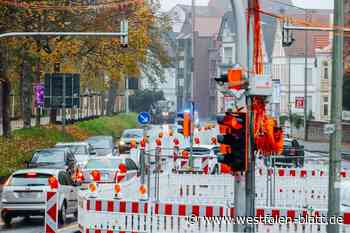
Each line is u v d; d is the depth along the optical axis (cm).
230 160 3180
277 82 10931
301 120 17438
